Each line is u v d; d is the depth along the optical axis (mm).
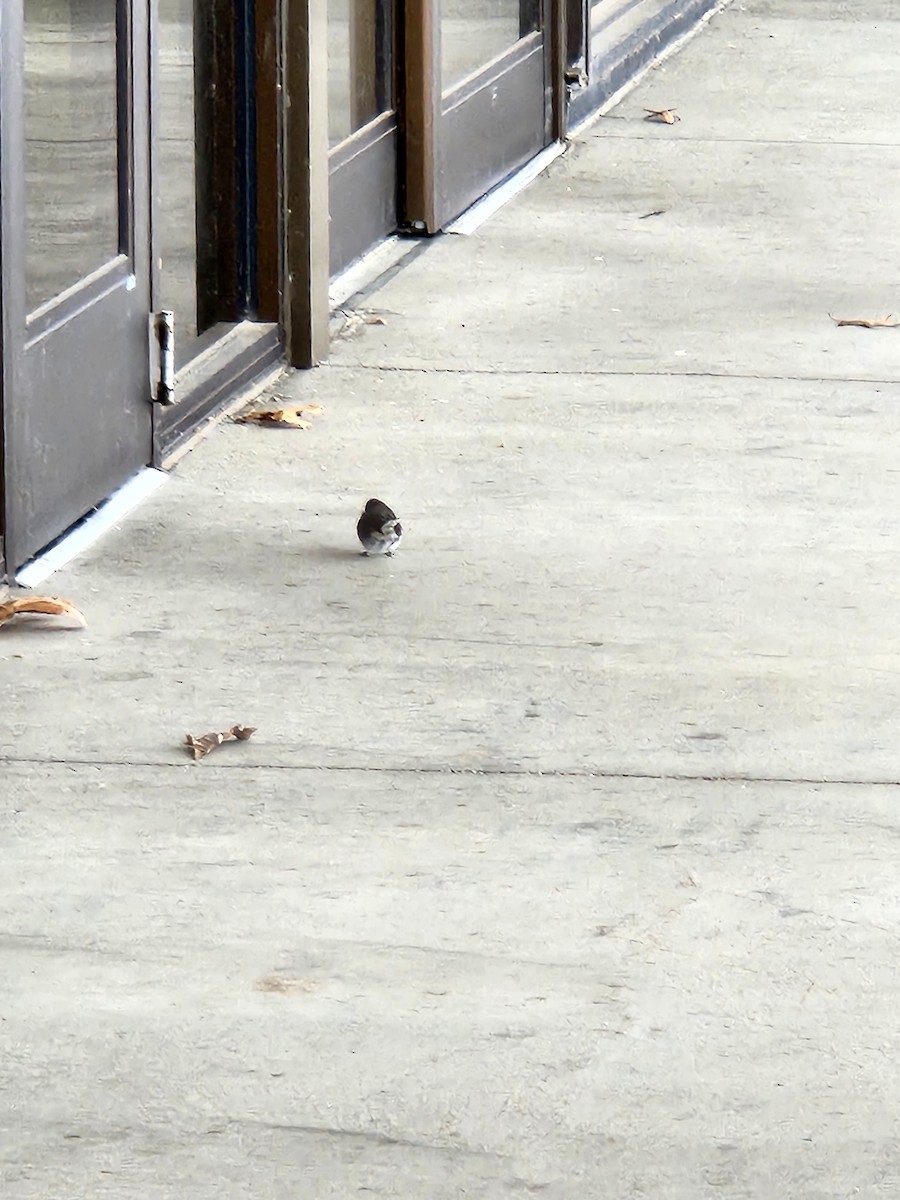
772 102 16094
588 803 6195
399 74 12109
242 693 6867
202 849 5914
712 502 8586
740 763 6453
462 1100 4828
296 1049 5008
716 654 7211
